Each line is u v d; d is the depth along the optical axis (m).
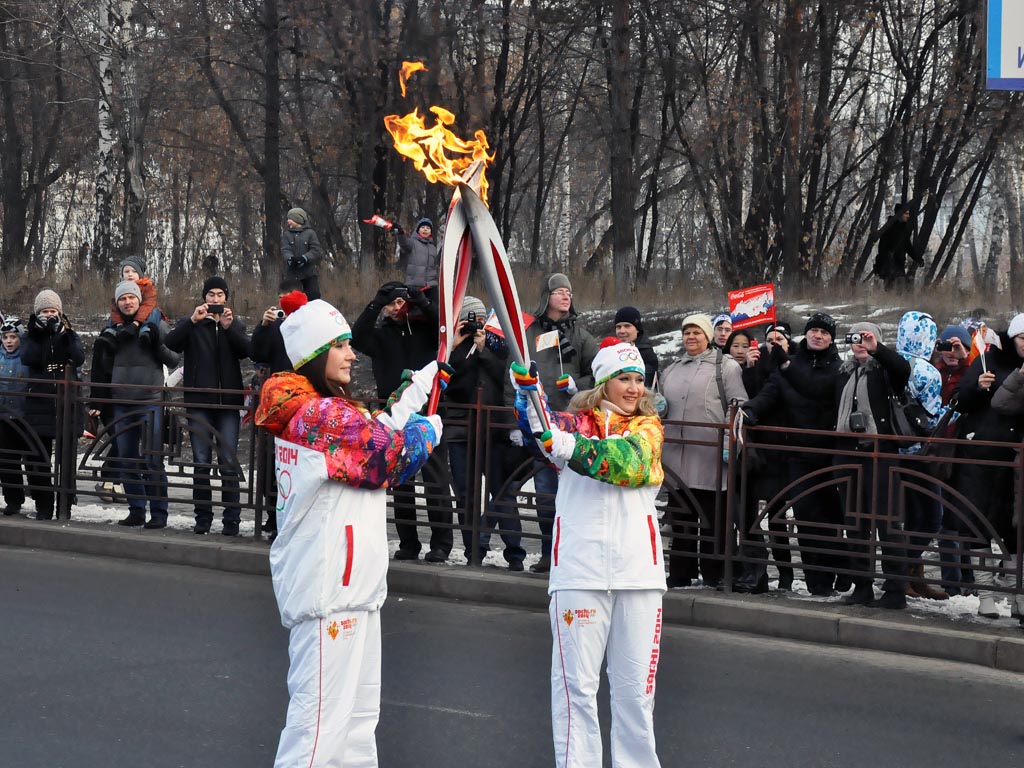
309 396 5.12
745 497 10.13
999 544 9.20
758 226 29.98
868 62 33.75
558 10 30.58
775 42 29.12
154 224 50.25
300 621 5.04
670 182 46.78
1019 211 46.28
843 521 10.16
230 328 12.40
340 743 5.01
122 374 12.76
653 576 5.74
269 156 30.30
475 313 11.29
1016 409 9.18
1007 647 8.62
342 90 31.56
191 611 9.64
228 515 12.05
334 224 35.03
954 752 6.81
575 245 44.00
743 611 9.56
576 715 5.71
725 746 6.80
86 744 6.58
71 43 35.97
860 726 7.22
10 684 7.60
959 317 21.89
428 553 11.29
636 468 5.63
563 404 10.95
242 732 6.82
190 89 36.59
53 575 10.86
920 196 29.88
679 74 32.03
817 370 10.09
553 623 5.80
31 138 43.72
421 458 5.18
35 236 43.25
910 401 10.23
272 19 30.33
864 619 9.23
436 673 8.07
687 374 10.40
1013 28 10.55
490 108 33.62
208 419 12.20
